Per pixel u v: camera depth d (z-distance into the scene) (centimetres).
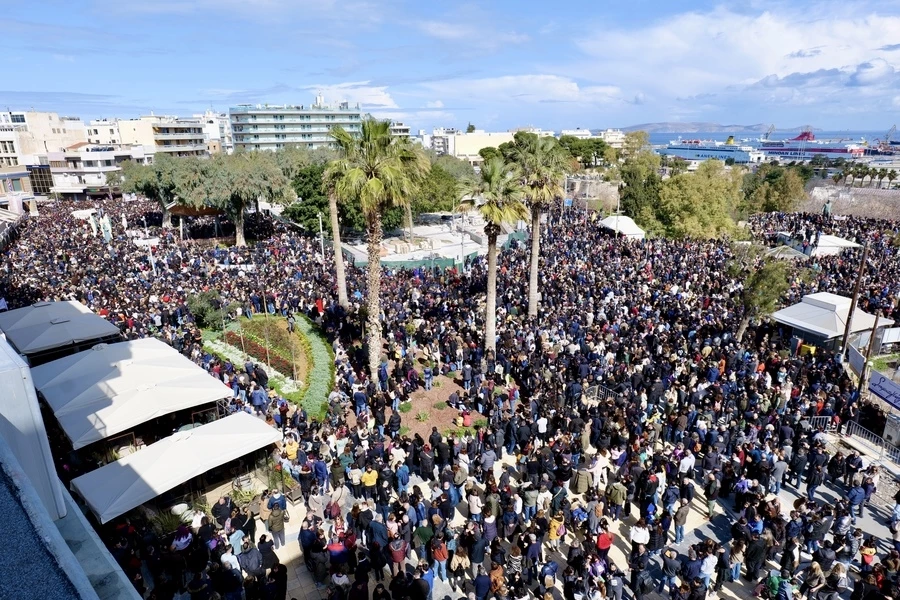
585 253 4138
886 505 1550
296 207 5341
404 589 1051
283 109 13700
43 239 4762
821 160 15200
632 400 1888
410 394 2102
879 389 2098
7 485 421
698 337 2428
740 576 1264
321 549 1193
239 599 1096
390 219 5356
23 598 326
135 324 2553
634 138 10488
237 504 1431
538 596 1163
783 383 2067
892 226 5428
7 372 552
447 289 3319
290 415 1903
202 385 1658
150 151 11088
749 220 6506
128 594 514
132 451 1672
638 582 1147
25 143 10650
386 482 1418
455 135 15650
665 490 1386
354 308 2883
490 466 1568
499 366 2206
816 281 3409
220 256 4225
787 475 1642
